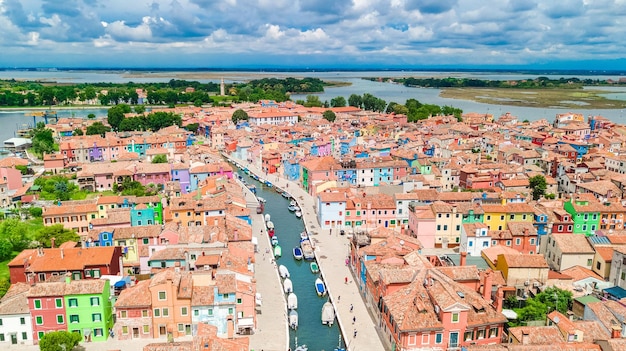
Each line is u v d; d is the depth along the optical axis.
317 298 131.50
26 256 126.62
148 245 141.25
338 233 178.62
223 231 146.38
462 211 160.50
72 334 98.06
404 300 101.19
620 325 92.50
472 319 96.69
